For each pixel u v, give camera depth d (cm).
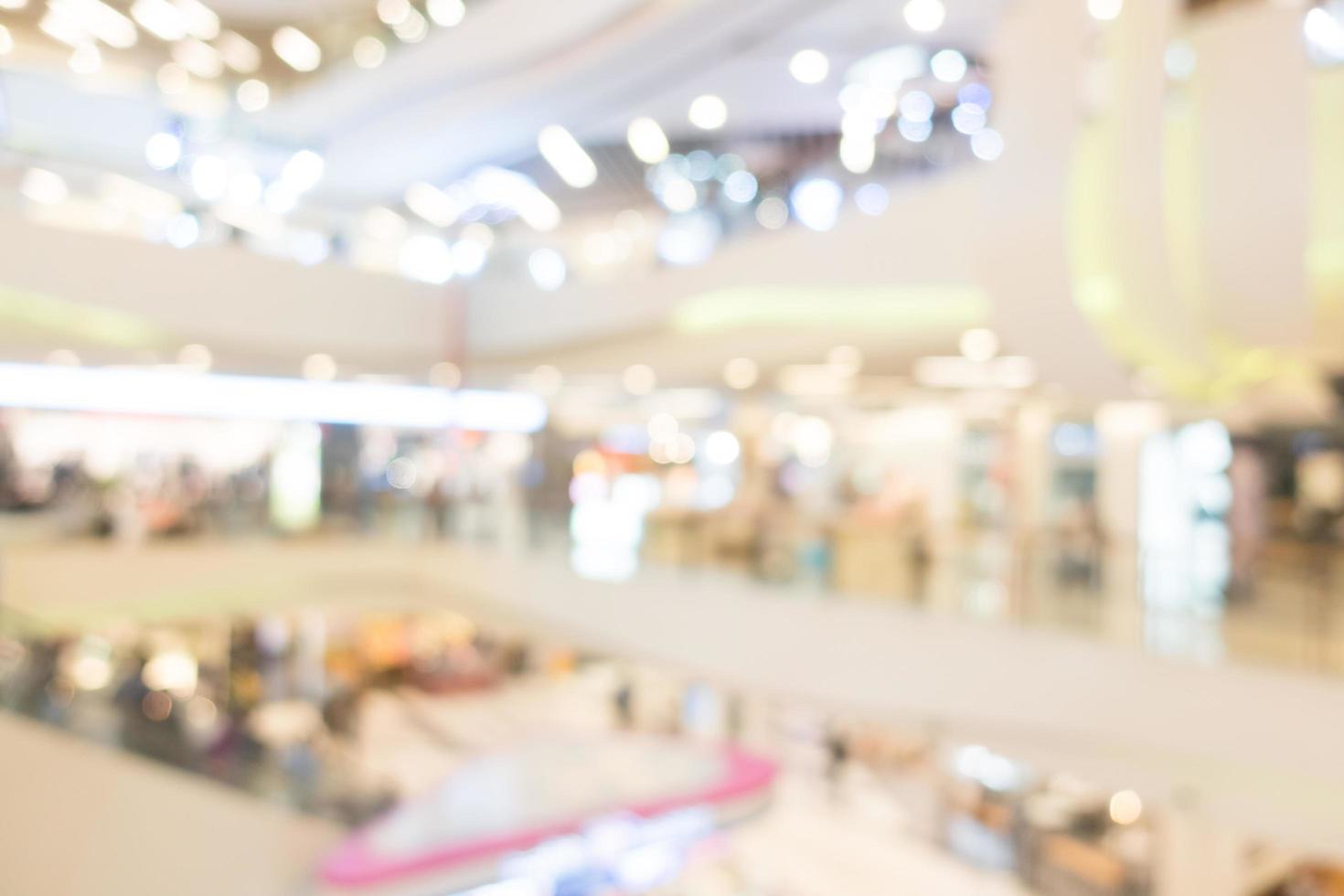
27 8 1024
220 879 727
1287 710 571
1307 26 426
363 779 838
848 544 861
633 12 866
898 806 1206
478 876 790
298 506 1322
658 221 1043
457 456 1408
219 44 1109
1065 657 672
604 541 1042
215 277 1030
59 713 682
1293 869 867
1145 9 432
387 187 1229
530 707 1547
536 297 1116
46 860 654
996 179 491
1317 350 523
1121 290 456
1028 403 1159
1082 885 957
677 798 933
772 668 841
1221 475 1040
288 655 1455
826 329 843
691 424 1595
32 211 919
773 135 1149
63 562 1022
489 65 968
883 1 835
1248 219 436
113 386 1203
